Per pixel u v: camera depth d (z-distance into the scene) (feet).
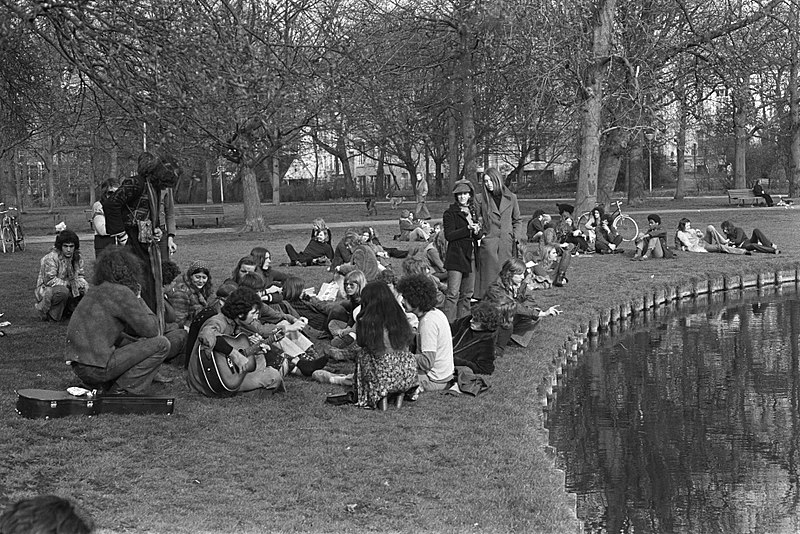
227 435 25.52
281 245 90.33
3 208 94.07
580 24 95.81
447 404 29.81
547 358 39.29
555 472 24.02
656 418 37.76
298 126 48.93
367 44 58.18
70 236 43.27
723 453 33.35
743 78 102.53
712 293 72.64
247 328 30.17
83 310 27.37
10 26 29.43
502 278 40.68
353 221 132.87
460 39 111.65
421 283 31.86
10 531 8.71
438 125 143.33
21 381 30.55
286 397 29.96
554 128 116.37
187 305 37.55
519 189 217.56
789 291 75.41
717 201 163.43
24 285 58.13
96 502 19.98
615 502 28.43
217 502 20.42
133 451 23.62
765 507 28.07
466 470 23.36
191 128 35.50
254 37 36.76
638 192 158.81
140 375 27.86
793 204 143.64
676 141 130.62
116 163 157.58
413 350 32.89
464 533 19.17
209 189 217.36
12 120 58.13
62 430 24.91
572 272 71.77
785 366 48.11
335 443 25.18
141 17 31.42
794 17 104.01
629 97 98.99
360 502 20.86
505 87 109.70
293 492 21.33
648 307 64.80
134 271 28.02
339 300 39.83
